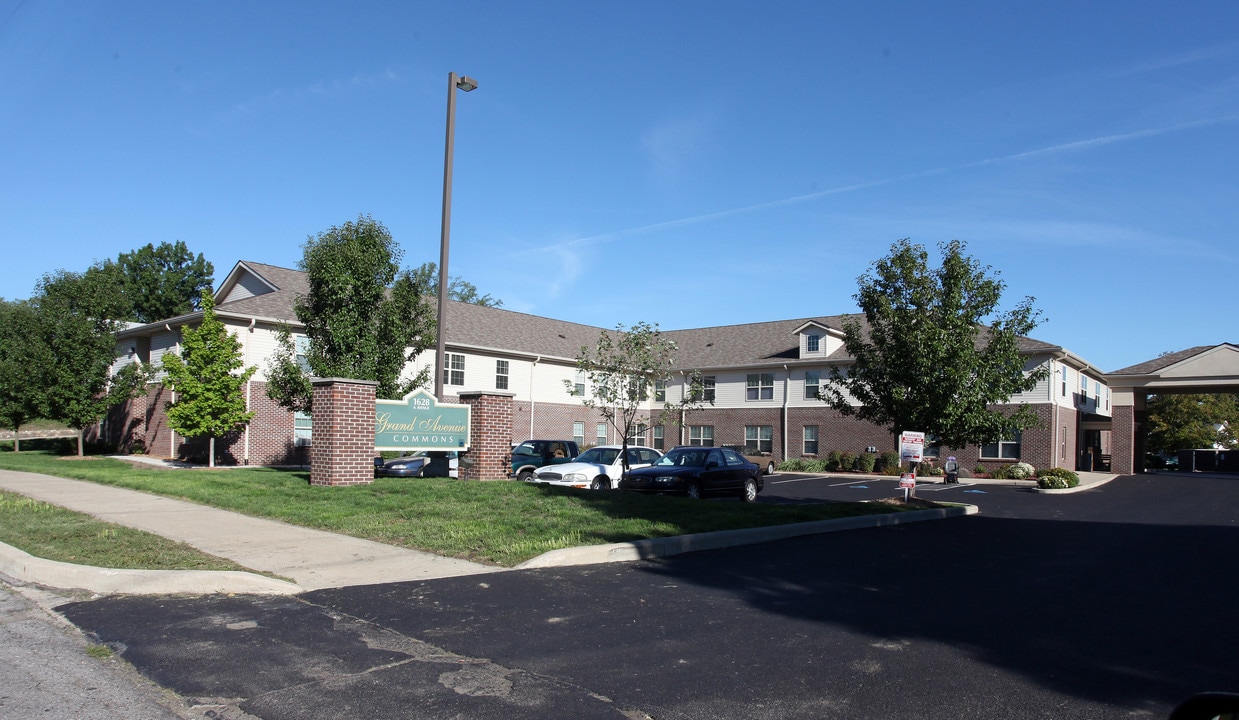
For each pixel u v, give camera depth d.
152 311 67.88
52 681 5.52
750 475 20.08
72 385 30.47
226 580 8.12
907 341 17.64
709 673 5.75
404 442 16.67
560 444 23.52
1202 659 6.28
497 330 38.41
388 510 12.80
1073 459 36.00
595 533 11.15
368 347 20.28
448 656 6.09
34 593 8.05
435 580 8.59
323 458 15.73
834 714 5.00
